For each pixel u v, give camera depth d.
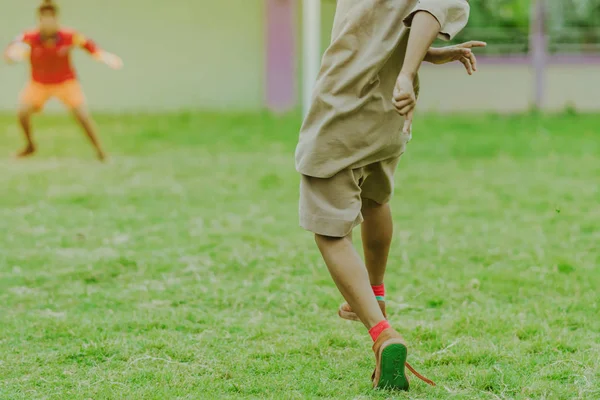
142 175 12.34
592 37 22.36
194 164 13.30
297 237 8.63
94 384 4.84
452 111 22.44
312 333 5.82
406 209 10.09
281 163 13.42
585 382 4.83
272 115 20.48
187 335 5.76
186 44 21.77
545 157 14.10
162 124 18.48
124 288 6.93
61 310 6.35
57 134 17.00
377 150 4.73
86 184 11.59
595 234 8.82
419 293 6.74
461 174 12.52
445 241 8.49
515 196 10.84
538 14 22.08
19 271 7.38
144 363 5.20
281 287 6.90
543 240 8.51
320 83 4.70
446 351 5.38
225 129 17.62
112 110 21.67
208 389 4.76
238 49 21.83
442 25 4.41
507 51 22.38
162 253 7.98
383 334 4.60
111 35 21.56
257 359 5.27
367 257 5.37
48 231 8.91
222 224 9.27
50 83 13.45
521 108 22.45
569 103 22.47
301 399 4.58
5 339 5.65
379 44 4.59
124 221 9.38
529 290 6.79
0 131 17.50
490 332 5.79
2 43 21.19
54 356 5.31
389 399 4.57
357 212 4.75
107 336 5.69
